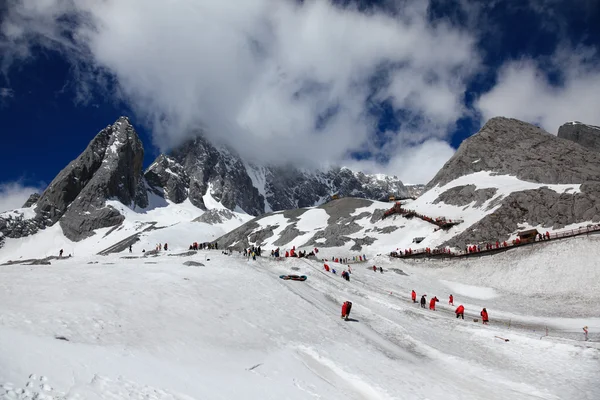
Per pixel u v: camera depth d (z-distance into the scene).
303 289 35.19
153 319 17.73
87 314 16.14
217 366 14.59
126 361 12.27
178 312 19.69
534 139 110.31
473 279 59.88
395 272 61.69
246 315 22.28
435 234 85.88
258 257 55.22
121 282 23.48
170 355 14.33
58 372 9.91
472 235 74.81
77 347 12.34
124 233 190.50
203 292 24.69
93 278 23.78
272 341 19.38
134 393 10.13
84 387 9.61
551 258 56.62
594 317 38.41
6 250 186.12
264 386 13.62
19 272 24.44
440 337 27.83
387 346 23.41
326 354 19.12
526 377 20.48
